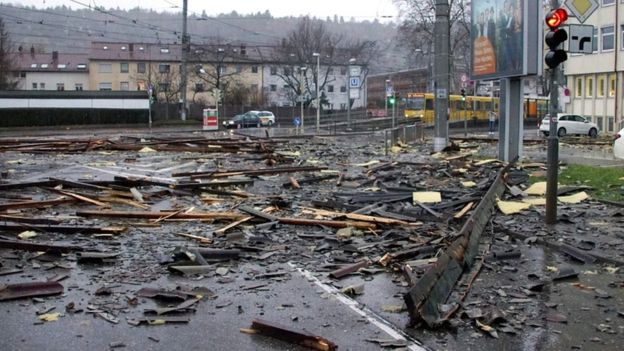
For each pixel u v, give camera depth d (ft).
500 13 71.87
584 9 41.75
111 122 208.03
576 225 36.42
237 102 295.28
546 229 35.17
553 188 36.45
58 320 20.40
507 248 30.94
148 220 37.68
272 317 20.92
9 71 243.19
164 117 237.45
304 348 18.21
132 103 211.00
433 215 38.50
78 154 91.91
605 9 179.73
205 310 21.58
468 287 23.97
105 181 53.83
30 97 195.31
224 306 22.03
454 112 210.79
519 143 74.74
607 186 52.16
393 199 44.52
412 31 237.25
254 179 60.29
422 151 100.99
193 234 33.81
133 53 330.75
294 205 43.24
